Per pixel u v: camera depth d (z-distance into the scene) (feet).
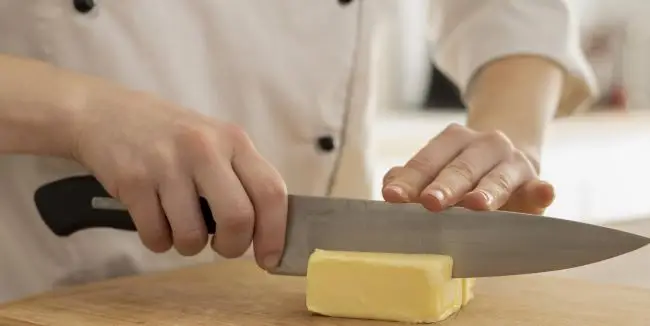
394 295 2.38
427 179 2.60
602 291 2.74
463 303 2.55
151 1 2.93
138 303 2.54
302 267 2.60
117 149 2.44
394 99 7.52
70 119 2.46
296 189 3.38
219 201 2.41
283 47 3.20
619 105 8.30
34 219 2.90
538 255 2.44
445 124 6.79
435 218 2.52
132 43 2.93
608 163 6.41
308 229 2.60
